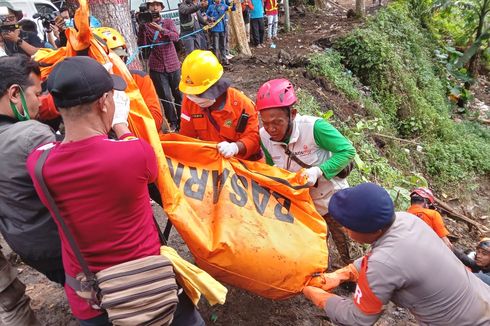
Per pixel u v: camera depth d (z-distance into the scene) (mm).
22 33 4871
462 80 10906
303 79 7504
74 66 1396
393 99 8398
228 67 8266
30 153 1678
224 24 8430
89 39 2104
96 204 1468
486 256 3617
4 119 1816
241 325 2783
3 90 1768
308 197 2379
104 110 1485
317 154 2586
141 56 5605
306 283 2221
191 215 2051
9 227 1813
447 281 1832
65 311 2787
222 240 2035
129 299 1501
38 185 1459
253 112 2535
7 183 1716
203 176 2279
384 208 1788
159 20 5590
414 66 9836
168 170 2018
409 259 1795
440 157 7617
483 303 1916
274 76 7590
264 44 10508
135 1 8852
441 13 12367
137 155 1504
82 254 1543
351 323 1938
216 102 2443
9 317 2150
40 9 8984
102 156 1438
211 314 2809
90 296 1559
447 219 6074
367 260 1871
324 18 12773
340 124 6223
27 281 3111
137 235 1596
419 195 4016
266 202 2293
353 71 8891
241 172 2340
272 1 10781
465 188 7238
